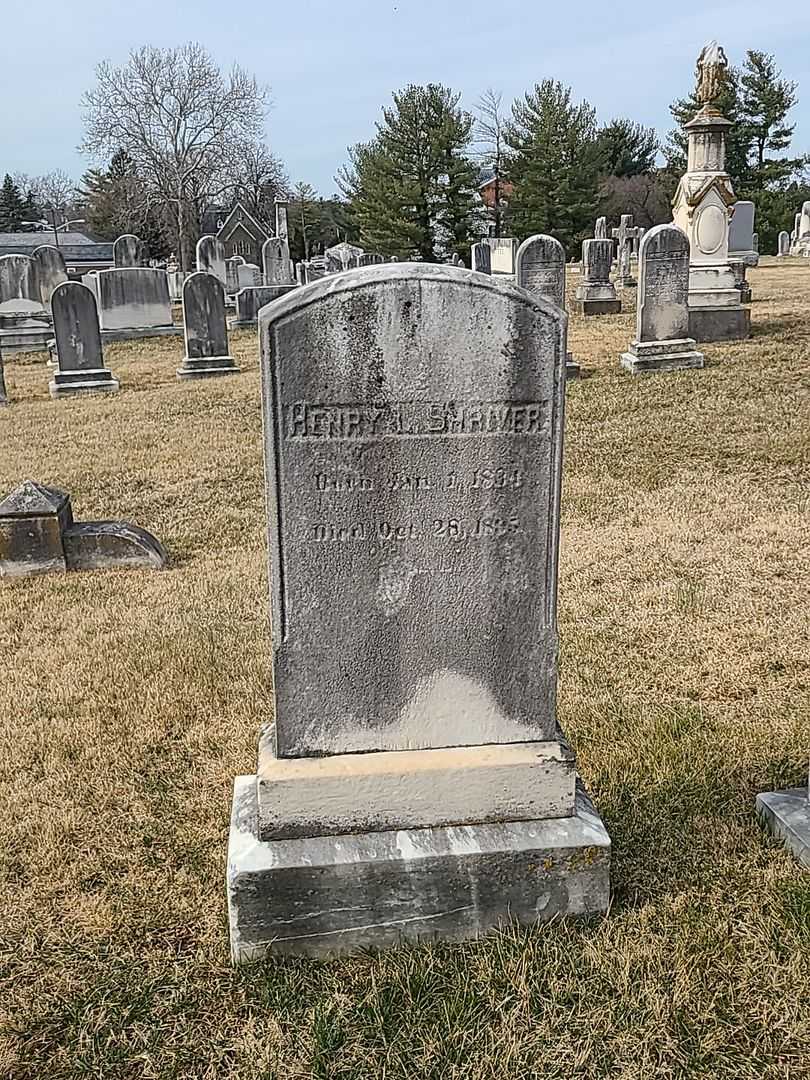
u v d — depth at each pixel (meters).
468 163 26.14
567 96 26.12
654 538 4.17
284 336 1.77
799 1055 1.64
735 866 2.06
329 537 1.87
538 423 1.87
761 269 16.80
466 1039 1.67
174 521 4.88
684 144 27.70
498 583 1.93
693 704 2.73
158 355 11.17
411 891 1.89
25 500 4.05
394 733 1.97
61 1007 1.78
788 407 6.43
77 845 2.23
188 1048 1.69
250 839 1.92
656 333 7.98
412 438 1.84
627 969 1.79
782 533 4.14
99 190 38.53
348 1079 1.62
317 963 1.88
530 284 8.23
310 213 36.84
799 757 2.45
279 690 1.93
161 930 1.96
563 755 1.94
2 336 12.00
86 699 2.91
